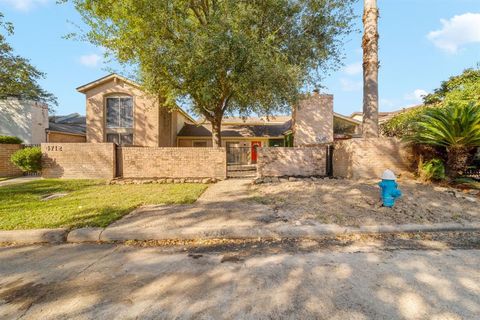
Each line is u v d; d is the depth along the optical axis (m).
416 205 5.05
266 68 8.53
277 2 9.46
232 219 4.54
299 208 5.18
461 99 10.01
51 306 2.25
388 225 4.12
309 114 17.12
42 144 10.98
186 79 9.91
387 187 4.95
